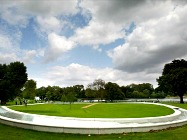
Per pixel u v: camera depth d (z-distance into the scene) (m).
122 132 21.89
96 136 20.61
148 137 19.67
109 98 129.88
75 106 70.19
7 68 91.81
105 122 29.42
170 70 99.75
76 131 21.53
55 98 133.12
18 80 94.38
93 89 141.12
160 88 105.94
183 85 91.88
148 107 61.50
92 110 53.03
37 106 69.12
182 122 26.64
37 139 18.80
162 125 23.94
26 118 34.94
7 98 85.25
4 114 41.34
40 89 163.50
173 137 19.42
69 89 142.00
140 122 30.61
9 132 21.05
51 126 22.08
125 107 62.97
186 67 102.00
